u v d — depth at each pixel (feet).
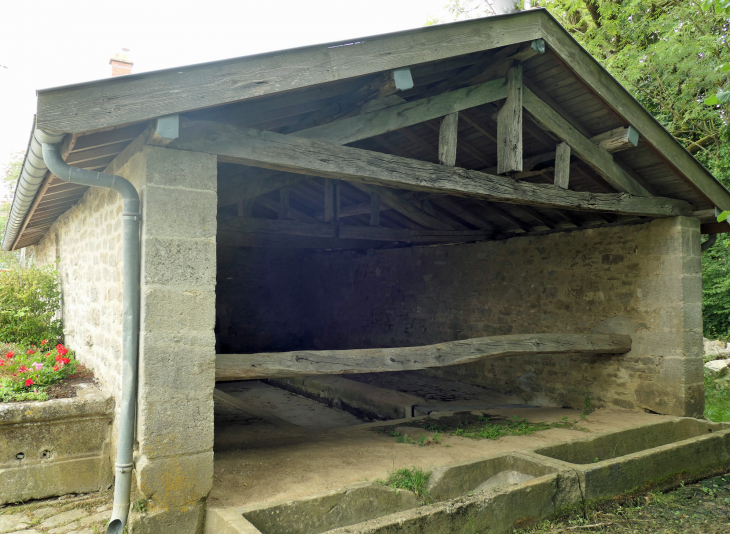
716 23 29.27
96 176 9.45
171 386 9.69
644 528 12.09
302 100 11.64
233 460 12.91
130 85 8.78
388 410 22.27
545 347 17.72
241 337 36.52
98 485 12.02
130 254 9.75
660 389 18.57
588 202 15.93
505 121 13.94
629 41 34.50
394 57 11.28
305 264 38.29
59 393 12.40
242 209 21.52
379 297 31.94
